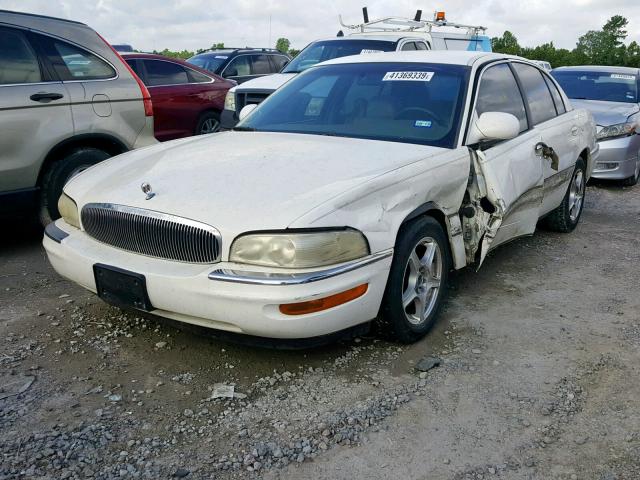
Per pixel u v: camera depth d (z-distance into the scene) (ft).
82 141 17.98
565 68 36.45
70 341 11.73
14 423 9.14
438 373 10.96
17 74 16.52
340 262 9.87
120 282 10.39
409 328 11.67
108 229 10.89
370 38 30.45
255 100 27.96
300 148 12.35
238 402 9.90
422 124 13.46
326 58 29.96
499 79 15.51
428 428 9.37
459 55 15.31
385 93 14.40
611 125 28.48
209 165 11.57
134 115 19.07
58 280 14.92
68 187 12.30
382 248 10.44
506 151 14.28
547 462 8.69
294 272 9.49
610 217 23.45
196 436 9.04
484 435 9.25
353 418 9.51
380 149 12.34
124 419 9.36
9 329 12.16
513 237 15.40
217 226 9.69
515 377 10.92
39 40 17.16
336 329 10.11
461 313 13.61
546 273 16.49
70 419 9.31
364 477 8.30
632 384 10.80
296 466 8.46
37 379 10.37
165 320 10.70
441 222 12.73
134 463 8.40
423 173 11.59
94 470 8.22
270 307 9.39
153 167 11.88
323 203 9.85
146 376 10.60
